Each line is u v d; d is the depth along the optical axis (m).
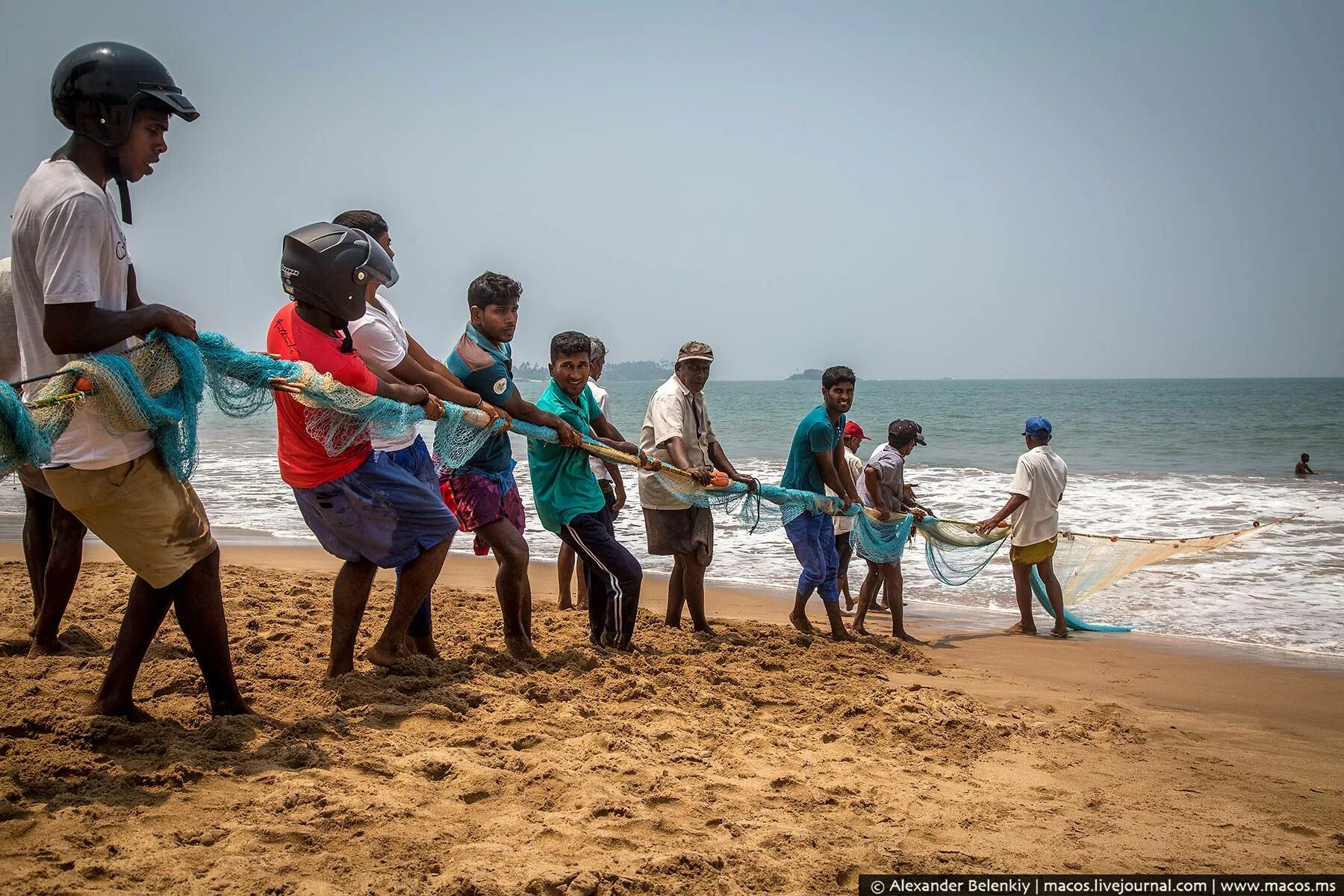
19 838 2.91
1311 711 5.73
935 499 15.53
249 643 5.24
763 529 7.09
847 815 3.65
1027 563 8.02
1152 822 3.80
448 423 4.89
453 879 2.84
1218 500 15.38
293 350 4.31
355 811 3.20
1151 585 9.65
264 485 16.38
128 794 3.26
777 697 5.19
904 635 7.75
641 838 3.27
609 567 5.79
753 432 38.75
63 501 3.40
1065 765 4.49
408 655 4.85
